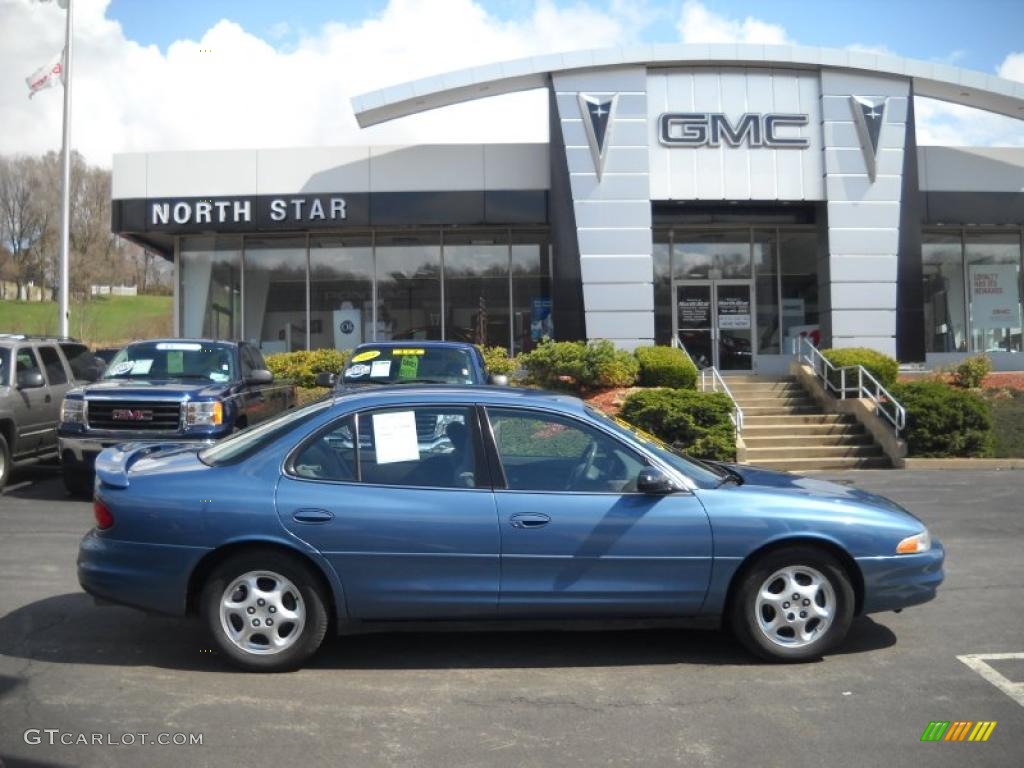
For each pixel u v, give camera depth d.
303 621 5.10
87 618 6.16
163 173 19.95
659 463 5.37
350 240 21.44
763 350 21.83
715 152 19.56
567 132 19.38
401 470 5.23
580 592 5.14
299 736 4.33
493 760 4.09
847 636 5.91
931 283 22.48
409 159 20.03
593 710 4.67
